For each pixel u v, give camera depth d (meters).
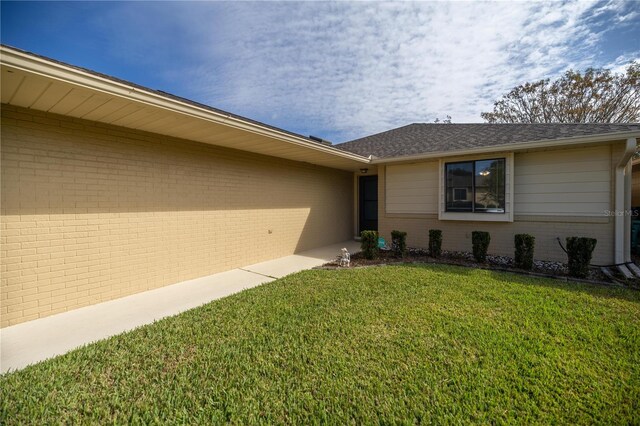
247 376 2.42
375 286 4.79
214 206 6.14
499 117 19.31
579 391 2.18
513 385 2.26
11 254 3.55
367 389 2.24
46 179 3.83
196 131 4.95
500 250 7.08
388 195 9.01
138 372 2.48
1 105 3.48
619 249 5.73
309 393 2.20
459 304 3.92
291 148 6.51
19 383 2.33
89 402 2.12
